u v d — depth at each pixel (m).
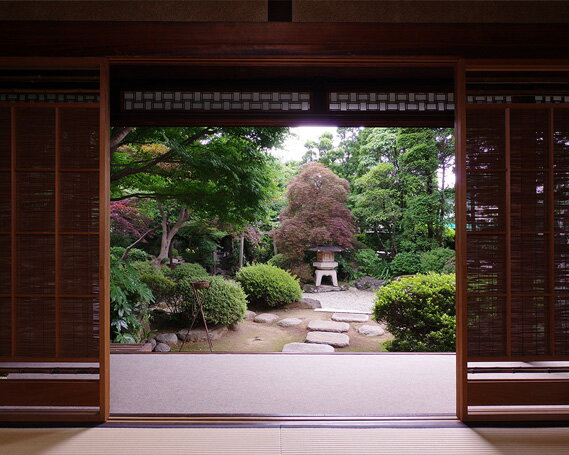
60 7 2.30
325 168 9.53
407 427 2.08
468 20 2.34
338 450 1.85
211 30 2.23
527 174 2.28
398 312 4.53
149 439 1.95
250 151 5.17
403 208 9.34
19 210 2.26
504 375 2.81
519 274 2.27
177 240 10.13
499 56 2.25
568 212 2.29
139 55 2.23
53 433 2.01
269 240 10.67
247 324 6.52
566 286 2.28
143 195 5.43
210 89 3.25
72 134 2.27
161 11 2.33
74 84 2.70
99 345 2.20
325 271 9.40
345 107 3.28
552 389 2.23
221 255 10.94
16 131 2.26
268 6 2.32
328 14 2.33
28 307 2.26
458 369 2.23
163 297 6.06
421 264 8.49
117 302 4.68
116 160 5.38
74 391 2.21
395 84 3.28
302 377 2.88
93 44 2.22
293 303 7.62
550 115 2.28
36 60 2.22
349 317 6.83
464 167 2.25
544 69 2.30
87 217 2.27
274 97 3.26
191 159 4.65
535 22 2.32
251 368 3.08
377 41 2.24
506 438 1.97
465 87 2.27
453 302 4.34
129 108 3.25
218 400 2.47
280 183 11.02
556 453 1.84
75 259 2.26
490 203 2.27
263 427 2.07
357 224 10.30
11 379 2.22
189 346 5.45
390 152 9.52
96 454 1.82
